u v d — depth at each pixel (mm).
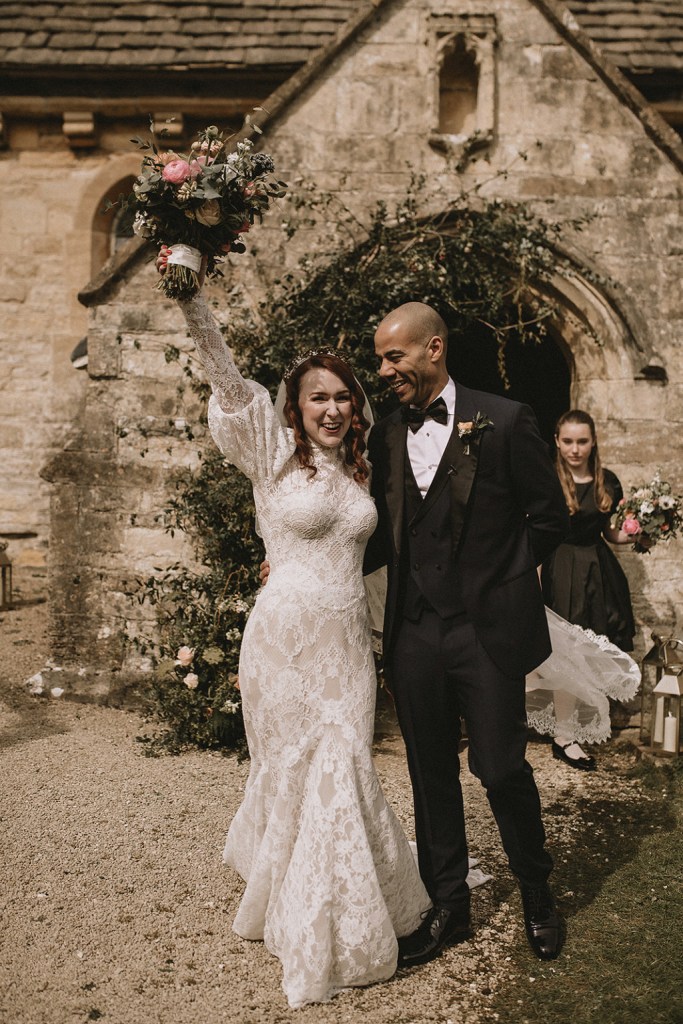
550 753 5156
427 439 3094
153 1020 2691
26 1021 2668
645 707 5352
